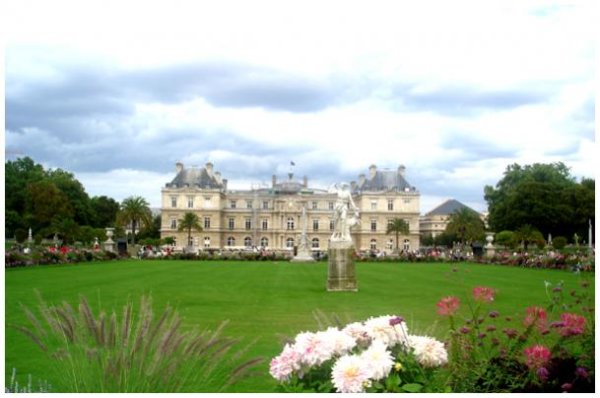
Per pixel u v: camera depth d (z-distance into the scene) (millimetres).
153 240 122688
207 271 45344
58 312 7438
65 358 8734
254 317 19234
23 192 112312
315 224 158375
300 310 21094
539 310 8656
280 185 169500
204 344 7652
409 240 154250
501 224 108875
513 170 125000
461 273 44531
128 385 7262
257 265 57938
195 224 142500
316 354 6918
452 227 121375
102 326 7305
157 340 7566
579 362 7617
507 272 46500
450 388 7223
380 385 6625
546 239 103812
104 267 50281
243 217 159125
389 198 154250
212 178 156000
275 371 7000
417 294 27109
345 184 29484
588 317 8906
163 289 29000
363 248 153625
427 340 7457
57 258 54219
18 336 14852
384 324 7539
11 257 47406
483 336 8289
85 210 127500
